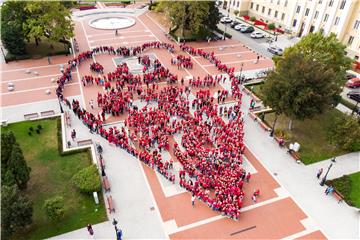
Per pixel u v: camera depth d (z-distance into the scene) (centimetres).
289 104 3491
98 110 4191
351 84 5156
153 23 7844
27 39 5625
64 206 2805
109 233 2597
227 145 3478
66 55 5794
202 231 2677
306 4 6775
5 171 2738
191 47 6250
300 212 2898
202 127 3731
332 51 4234
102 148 3531
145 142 3491
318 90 3428
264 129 4003
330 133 3625
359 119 3688
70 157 3350
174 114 4100
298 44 4488
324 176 3256
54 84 4800
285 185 3181
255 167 3391
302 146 3734
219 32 7356
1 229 2270
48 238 2530
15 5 5381
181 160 3338
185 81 5047
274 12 7762
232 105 4456
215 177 3077
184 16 6431
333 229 2753
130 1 9762
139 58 5581
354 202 3009
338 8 6056
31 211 2425
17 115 4016
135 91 4653
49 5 5347
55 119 3950
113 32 7112
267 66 5772
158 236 2614
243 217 2823
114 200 2909
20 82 4816
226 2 9250
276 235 2677
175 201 2941
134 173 3228
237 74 5391
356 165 3475
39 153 3388
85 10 8619
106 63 5519
